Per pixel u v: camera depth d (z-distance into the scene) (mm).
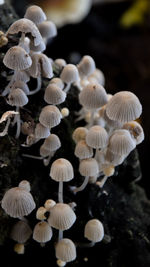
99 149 230
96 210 239
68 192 238
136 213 257
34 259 233
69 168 216
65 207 213
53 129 241
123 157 230
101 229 222
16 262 232
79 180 242
